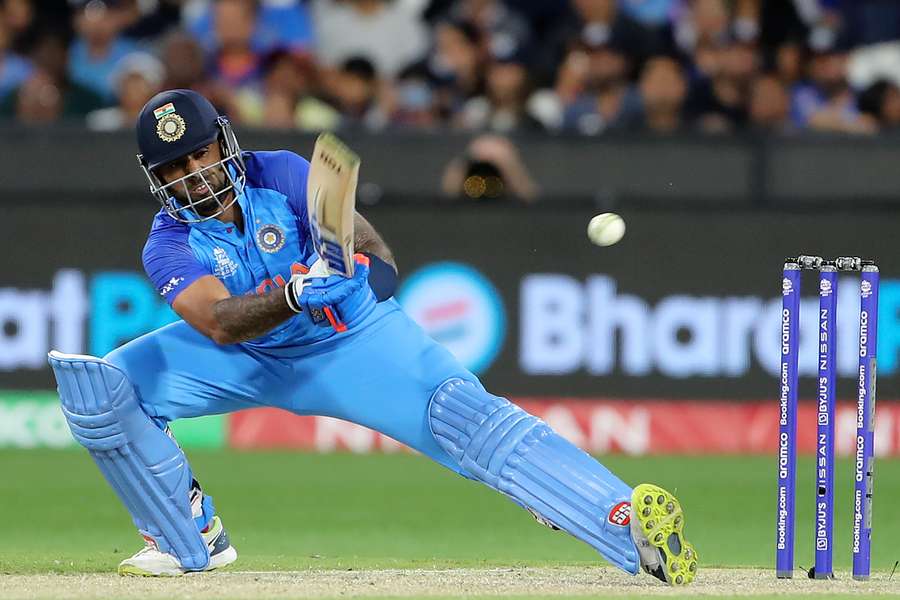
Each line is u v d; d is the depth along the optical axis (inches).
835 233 1466.5
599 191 1483.8
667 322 1467.8
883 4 1902.1
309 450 1521.9
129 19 1743.4
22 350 1455.5
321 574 815.7
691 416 1471.5
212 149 732.7
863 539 775.7
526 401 1461.6
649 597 691.4
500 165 1465.3
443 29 1744.6
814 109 1738.4
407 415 771.4
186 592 703.7
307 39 1793.8
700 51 1743.4
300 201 751.1
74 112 1701.5
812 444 1481.3
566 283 1462.8
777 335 1470.2
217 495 1264.8
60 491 1283.2
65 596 688.4
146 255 746.2
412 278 1457.9
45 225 1444.4
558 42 1745.8
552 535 1103.6
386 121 1662.2
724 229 1465.3
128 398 756.6
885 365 1477.6
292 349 763.4
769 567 879.1
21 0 1727.4
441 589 725.9
